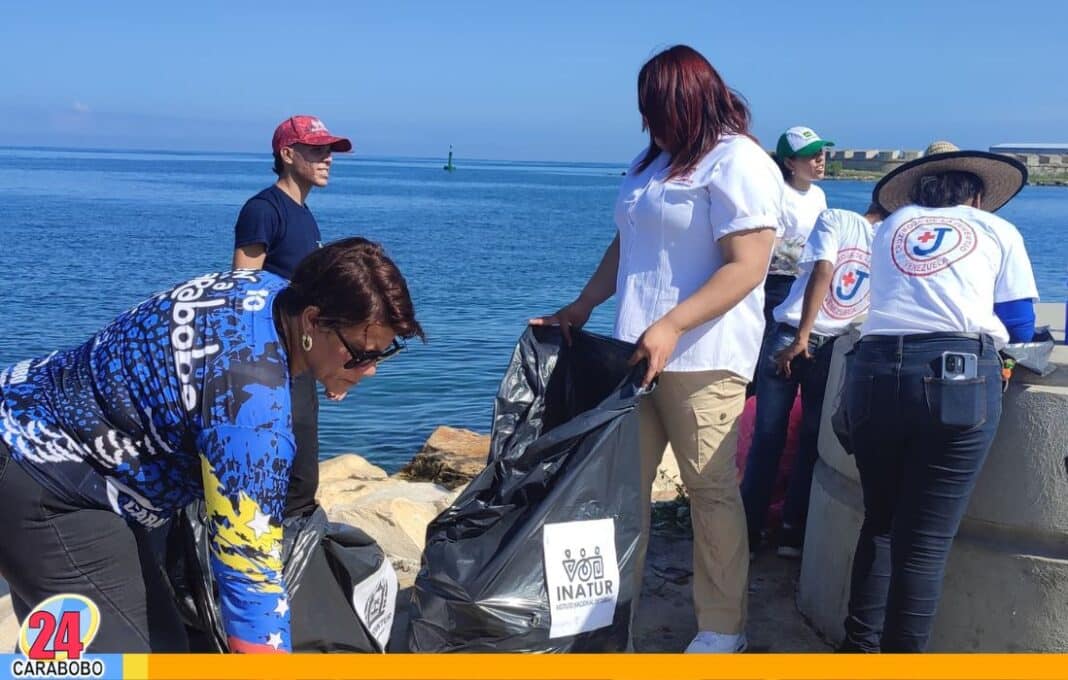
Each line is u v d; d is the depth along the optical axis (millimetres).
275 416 2242
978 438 2971
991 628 3291
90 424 2305
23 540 2346
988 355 2996
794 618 3992
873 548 3283
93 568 2383
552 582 2896
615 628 3027
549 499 2953
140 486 2395
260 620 2246
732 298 3172
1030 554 3213
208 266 23125
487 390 11164
